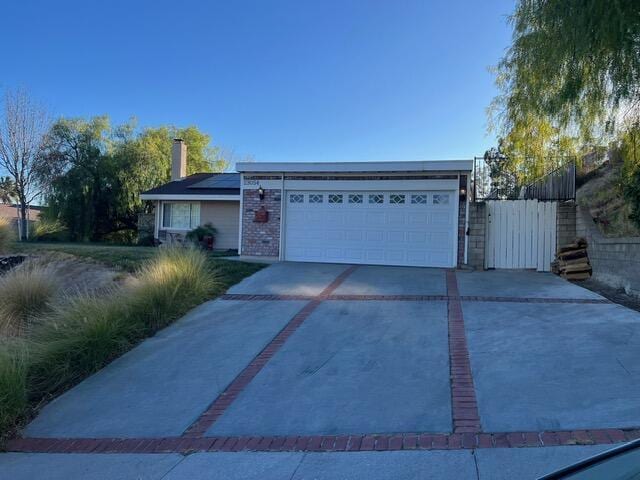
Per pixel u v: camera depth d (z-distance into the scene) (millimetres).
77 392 6512
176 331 8703
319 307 9688
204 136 41938
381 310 9289
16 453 5105
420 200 15000
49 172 27250
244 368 6820
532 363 6266
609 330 7402
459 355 6746
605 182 13180
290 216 16188
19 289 10578
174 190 24250
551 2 8570
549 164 13680
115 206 29375
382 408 5344
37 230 26641
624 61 8359
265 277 12805
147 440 5113
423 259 14938
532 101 10742
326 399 5676
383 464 4238
